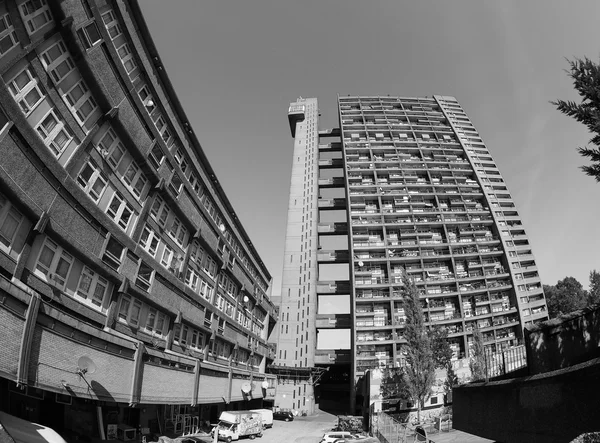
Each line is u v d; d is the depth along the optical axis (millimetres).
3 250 13836
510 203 83625
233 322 44562
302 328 77750
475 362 48812
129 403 19641
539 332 13039
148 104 24594
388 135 94188
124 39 22406
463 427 16609
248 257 54031
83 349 16328
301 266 83625
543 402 10609
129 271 22312
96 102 19250
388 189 83500
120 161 21688
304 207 89750
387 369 53500
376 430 34875
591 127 9125
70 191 16984
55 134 16656
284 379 72125
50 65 16328
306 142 97938
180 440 23031
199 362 29578
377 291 72750
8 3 13844
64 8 16469
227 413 35281
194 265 33562
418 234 77375
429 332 48094
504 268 76375
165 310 26906
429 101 106938
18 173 14094
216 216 40125
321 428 48719
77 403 20297
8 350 12164
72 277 17875
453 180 86438
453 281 72438
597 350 10625
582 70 9141
